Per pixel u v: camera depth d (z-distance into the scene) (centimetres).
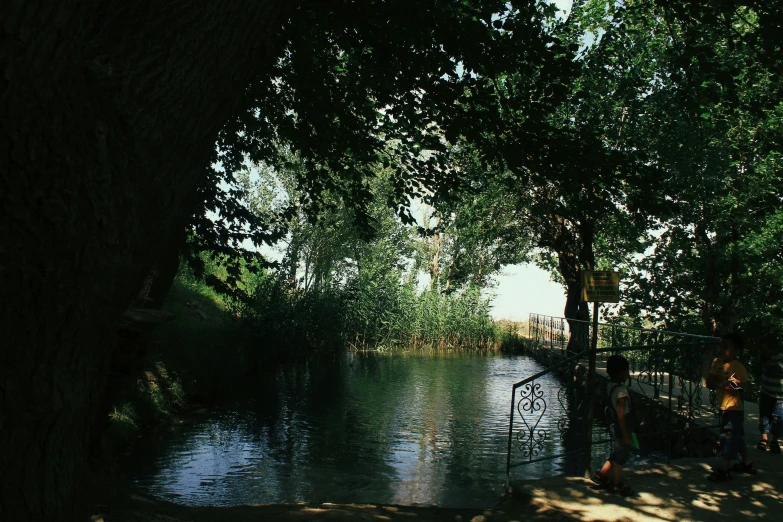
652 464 697
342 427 1287
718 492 605
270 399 1591
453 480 905
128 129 239
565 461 1020
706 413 964
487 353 3045
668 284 1853
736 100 862
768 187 1515
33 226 213
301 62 851
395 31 754
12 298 214
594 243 2100
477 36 744
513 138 884
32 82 208
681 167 1470
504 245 2452
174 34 253
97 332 253
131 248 252
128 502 495
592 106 1549
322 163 1070
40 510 235
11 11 199
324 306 2609
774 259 1688
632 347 720
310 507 598
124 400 1167
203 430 1215
